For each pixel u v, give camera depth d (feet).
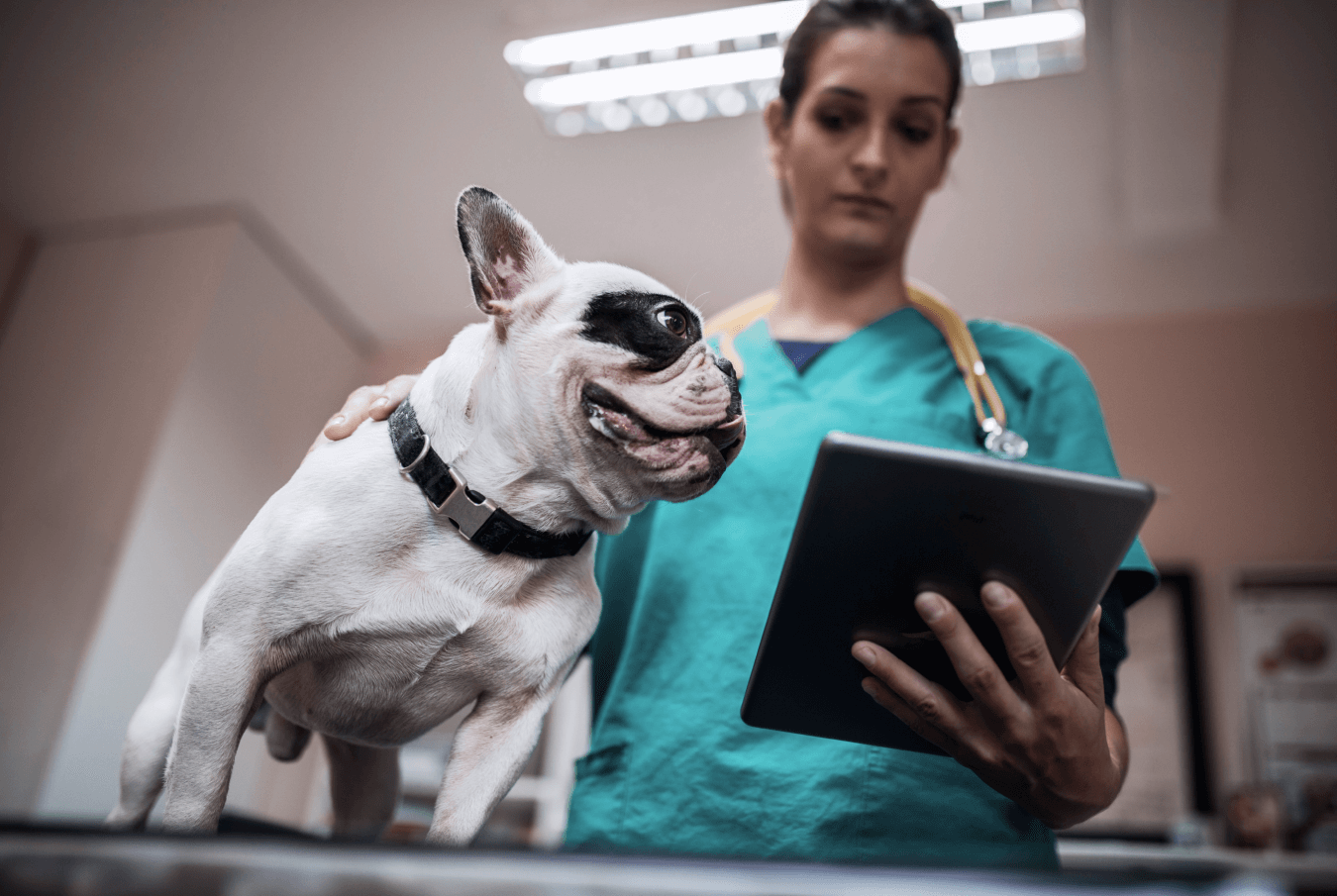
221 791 2.40
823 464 2.25
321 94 10.12
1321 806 9.35
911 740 2.79
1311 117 9.19
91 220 12.36
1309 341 11.68
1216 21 8.05
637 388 2.76
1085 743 2.54
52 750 9.56
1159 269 11.47
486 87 9.84
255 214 11.98
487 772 2.68
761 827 3.32
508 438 2.71
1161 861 1.42
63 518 10.72
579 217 11.50
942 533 2.31
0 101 10.57
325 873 1.33
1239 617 10.71
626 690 3.76
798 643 2.53
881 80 4.20
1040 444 3.94
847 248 4.34
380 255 12.42
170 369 11.14
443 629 2.61
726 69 9.31
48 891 1.46
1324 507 11.04
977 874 1.24
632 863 1.29
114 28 9.55
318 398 13.11
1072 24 8.43
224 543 11.51
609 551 4.17
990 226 11.07
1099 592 2.35
